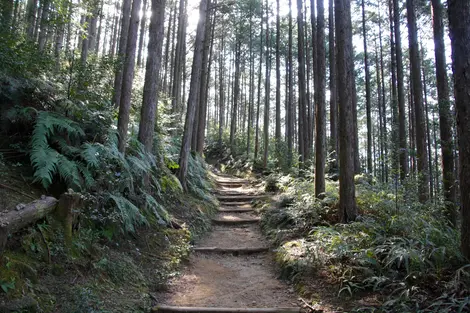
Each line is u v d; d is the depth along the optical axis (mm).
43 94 5566
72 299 3301
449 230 5031
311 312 4133
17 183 4352
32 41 5898
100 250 4539
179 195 9227
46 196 4184
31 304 2846
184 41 22000
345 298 4191
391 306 3771
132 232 5688
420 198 7863
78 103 5812
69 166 4645
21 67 5270
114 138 6051
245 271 5949
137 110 10117
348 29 6590
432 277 3971
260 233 8297
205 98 21109
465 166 3945
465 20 3965
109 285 4082
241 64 30484
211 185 13953
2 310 2629
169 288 4883
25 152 4824
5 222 3061
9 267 3062
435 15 7691
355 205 6328
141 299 4164
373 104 27547
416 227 5113
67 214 4145
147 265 5262
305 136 15258
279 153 16031
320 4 8562
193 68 11164
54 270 3588
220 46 29125
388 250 4668
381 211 6113
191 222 8078
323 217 6922
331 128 12789
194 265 6055
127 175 5859
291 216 7500
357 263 4613
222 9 17281
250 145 25516
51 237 3850
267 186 12852
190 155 13555
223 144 27078
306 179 11219
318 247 5293
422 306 3568
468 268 3764
